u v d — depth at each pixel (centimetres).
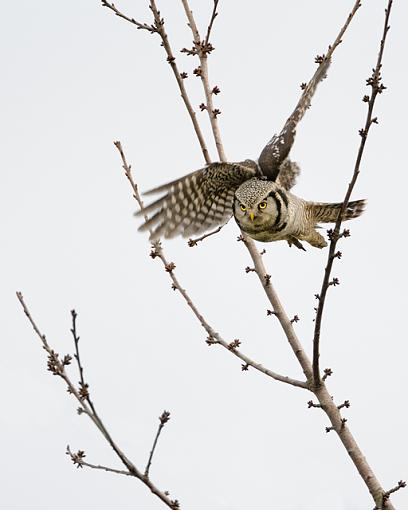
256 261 1148
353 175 909
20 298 785
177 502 746
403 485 978
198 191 1125
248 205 1165
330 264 937
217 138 1183
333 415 1021
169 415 748
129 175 1133
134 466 746
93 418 730
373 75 892
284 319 1097
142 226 1080
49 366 746
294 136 1188
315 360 1006
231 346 1066
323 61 1141
